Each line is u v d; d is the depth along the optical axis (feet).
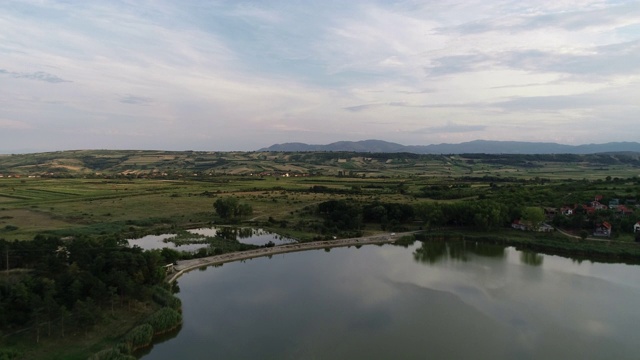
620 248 424.87
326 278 362.53
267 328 264.31
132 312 263.49
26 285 250.16
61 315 227.81
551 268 389.80
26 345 215.51
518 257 433.07
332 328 264.31
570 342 246.47
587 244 442.50
